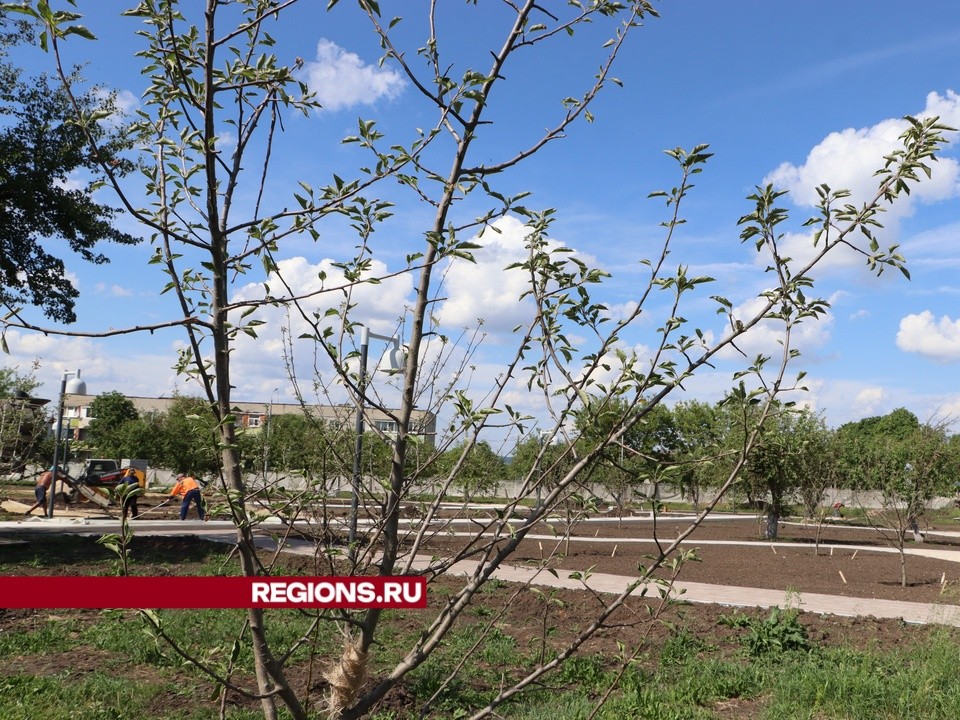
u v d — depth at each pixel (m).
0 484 13.28
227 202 2.72
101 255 15.86
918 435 16.97
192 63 2.50
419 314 2.73
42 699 5.40
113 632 7.18
